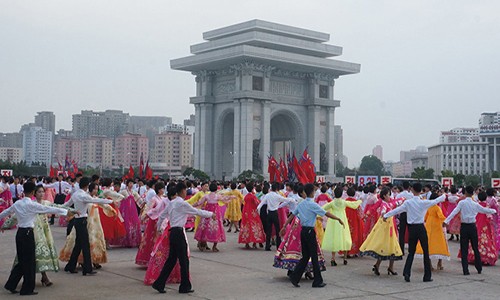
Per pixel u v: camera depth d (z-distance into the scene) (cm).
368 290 1897
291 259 1980
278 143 15000
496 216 2753
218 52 13200
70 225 2195
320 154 14312
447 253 2302
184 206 1792
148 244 2209
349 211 2642
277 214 2878
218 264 2402
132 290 1833
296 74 14175
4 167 18262
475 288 1959
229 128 14362
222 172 14138
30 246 1750
